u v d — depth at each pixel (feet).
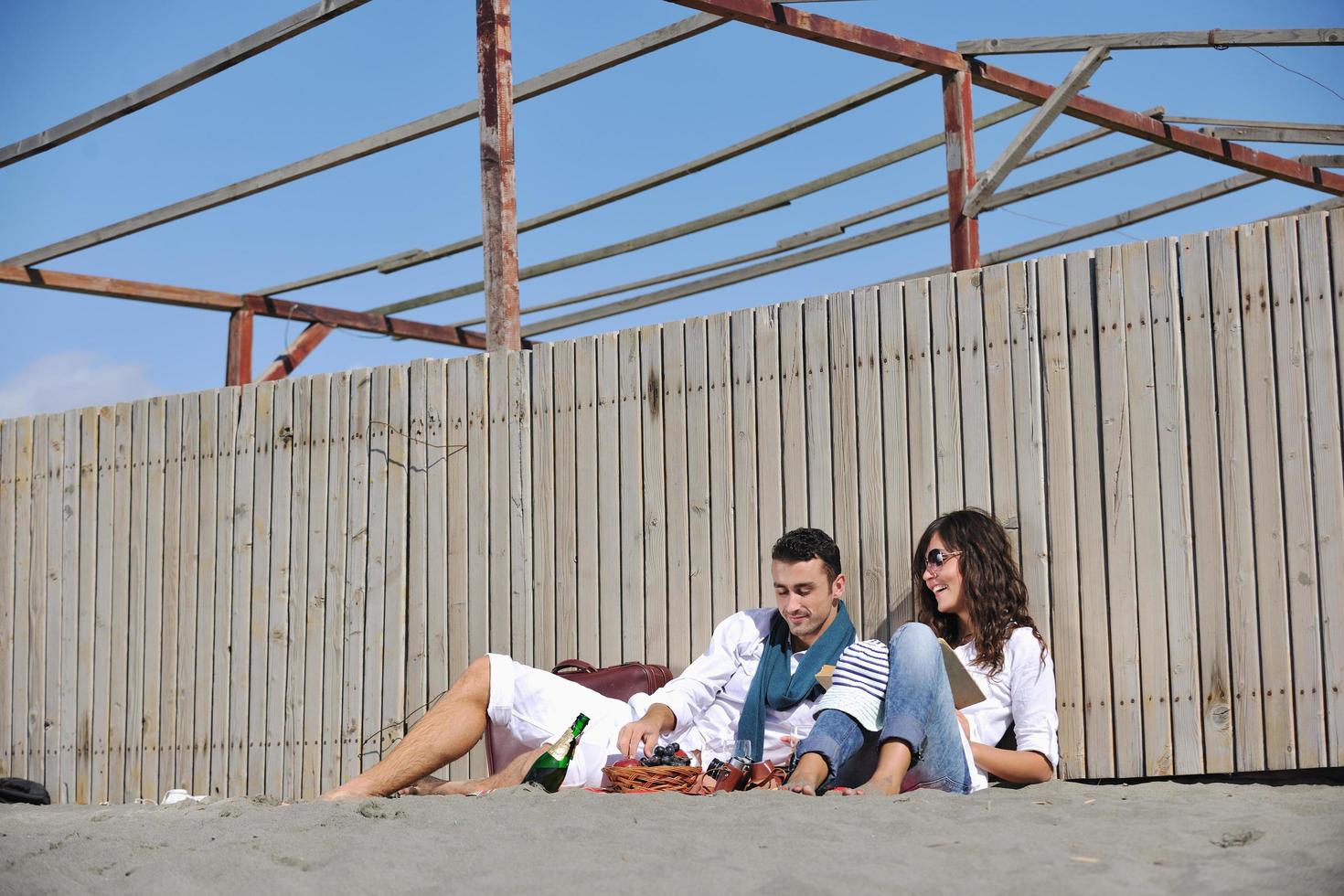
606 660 18.57
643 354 18.80
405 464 20.18
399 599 19.94
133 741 21.84
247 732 20.88
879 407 17.13
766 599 17.60
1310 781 14.76
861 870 8.79
